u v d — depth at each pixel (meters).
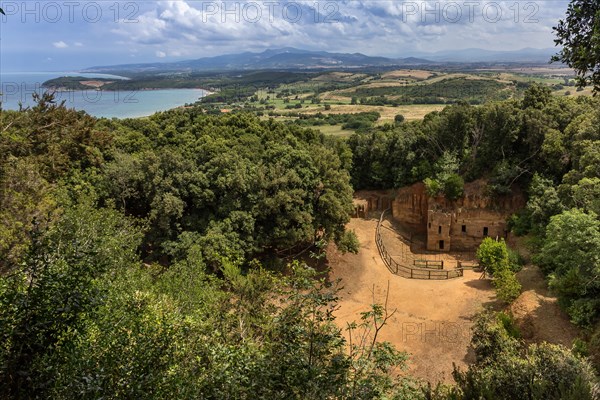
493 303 32.84
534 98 49.09
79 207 26.67
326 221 40.03
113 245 20.02
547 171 44.56
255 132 49.72
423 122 56.50
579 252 26.64
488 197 46.41
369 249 45.50
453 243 47.88
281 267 38.16
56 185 32.88
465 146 51.12
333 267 40.88
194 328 12.37
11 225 21.61
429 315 32.38
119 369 9.29
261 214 37.66
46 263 8.64
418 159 52.88
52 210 25.45
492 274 37.06
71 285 8.54
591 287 26.45
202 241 34.59
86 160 40.16
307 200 40.03
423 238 50.97
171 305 16.80
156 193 37.22
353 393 9.66
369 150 56.34
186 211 39.09
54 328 8.26
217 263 33.50
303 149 44.00
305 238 37.84
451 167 48.31
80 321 8.97
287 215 38.03
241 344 12.58
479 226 46.81
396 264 41.28
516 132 46.03
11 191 24.45
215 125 50.06
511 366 15.62
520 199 46.03
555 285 28.53
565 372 14.62
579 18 10.07
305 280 11.23
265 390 9.70
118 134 47.78
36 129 35.00
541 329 26.81
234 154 40.44
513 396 14.14
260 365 10.11
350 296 36.44
